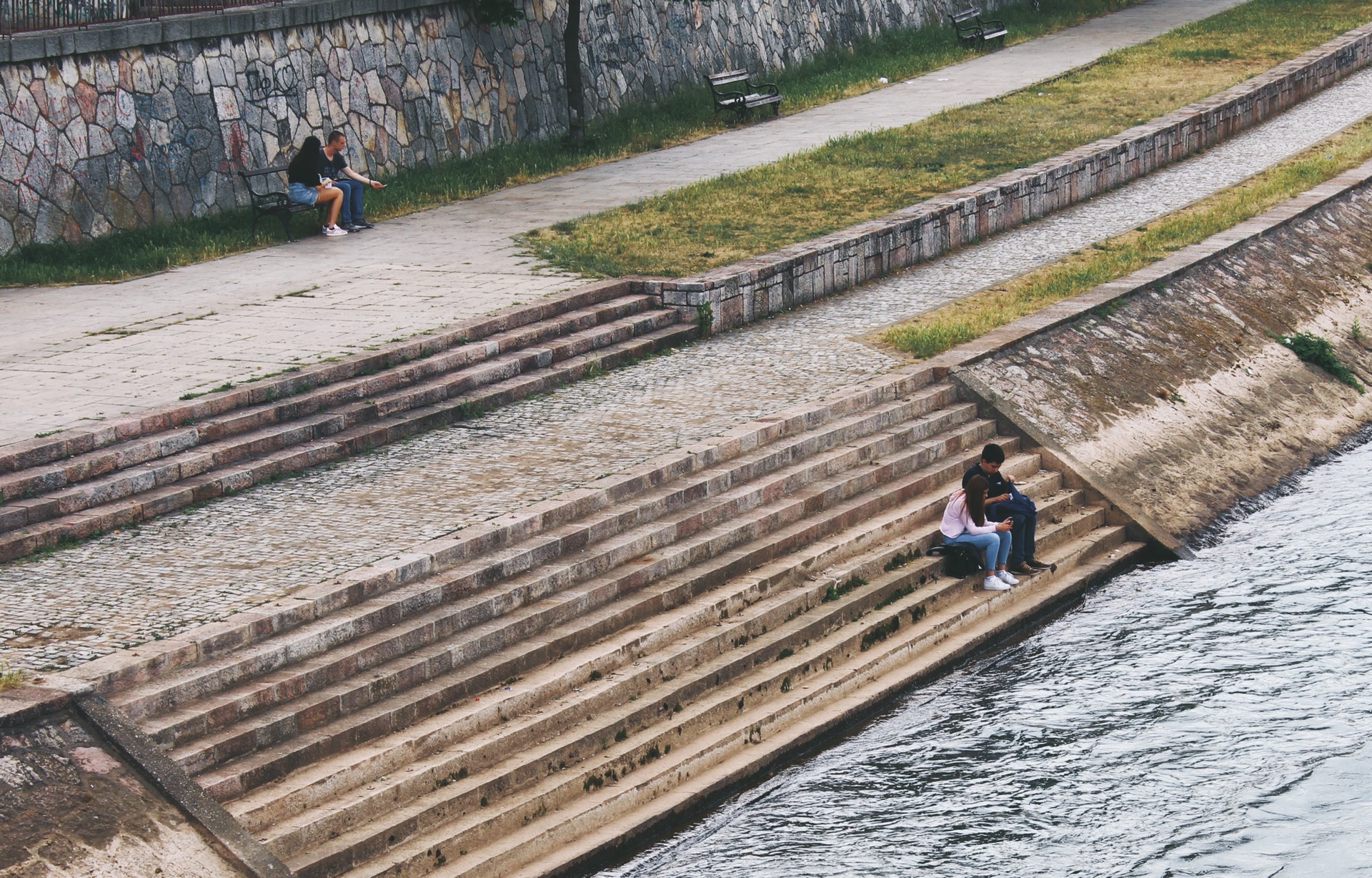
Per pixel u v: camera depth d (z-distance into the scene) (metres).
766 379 18.75
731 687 13.80
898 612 15.57
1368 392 24.30
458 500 14.66
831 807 12.97
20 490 13.84
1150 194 29.31
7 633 11.63
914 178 27.20
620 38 32.62
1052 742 14.04
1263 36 41.91
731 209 25.23
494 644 12.85
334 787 11.09
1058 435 19.31
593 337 19.39
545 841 11.70
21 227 22.09
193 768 10.66
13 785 9.84
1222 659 15.66
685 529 15.02
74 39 22.61
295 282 21.30
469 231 24.27
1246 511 19.89
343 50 26.61
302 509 14.49
